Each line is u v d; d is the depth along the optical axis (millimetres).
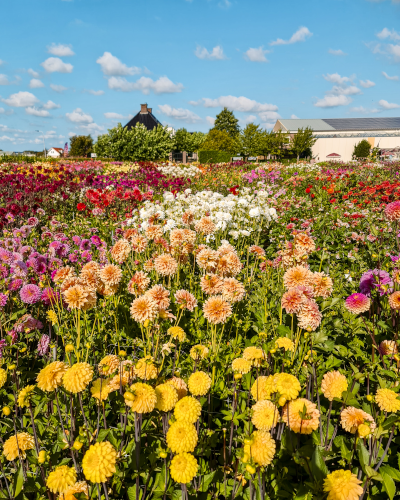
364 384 2531
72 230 6613
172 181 14000
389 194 8977
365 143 61406
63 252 4480
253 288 4047
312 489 1565
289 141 62188
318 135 74625
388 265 3576
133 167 23641
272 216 7312
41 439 2053
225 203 6645
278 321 3447
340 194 11836
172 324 3389
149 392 1630
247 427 2020
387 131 77562
